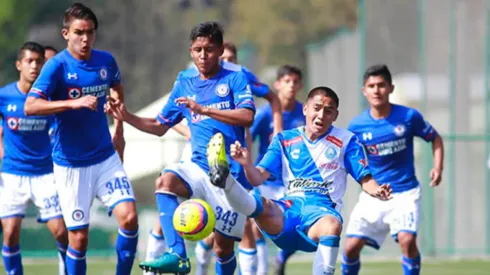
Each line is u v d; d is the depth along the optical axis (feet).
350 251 87.04
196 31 68.49
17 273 86.28
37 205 85.97
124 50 440.04
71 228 72.59
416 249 85.46
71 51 71.56
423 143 139.33
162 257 63.26
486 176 141.18
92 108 66.95
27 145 85.25
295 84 96.89
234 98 69.87
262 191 91.40
